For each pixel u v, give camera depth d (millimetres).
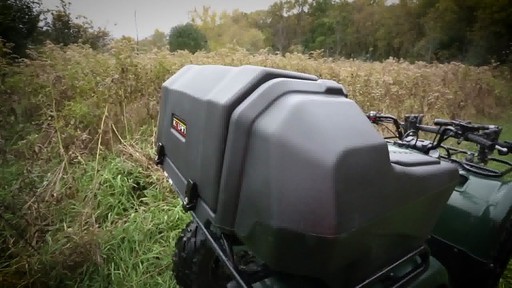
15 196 2598
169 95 1638
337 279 1006
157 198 3160
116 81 4039
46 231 2600
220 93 1108
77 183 3123
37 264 2250
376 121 2199
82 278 2344
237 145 984
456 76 8578
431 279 1454
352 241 900
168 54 5277
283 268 934
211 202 1107
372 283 1078
